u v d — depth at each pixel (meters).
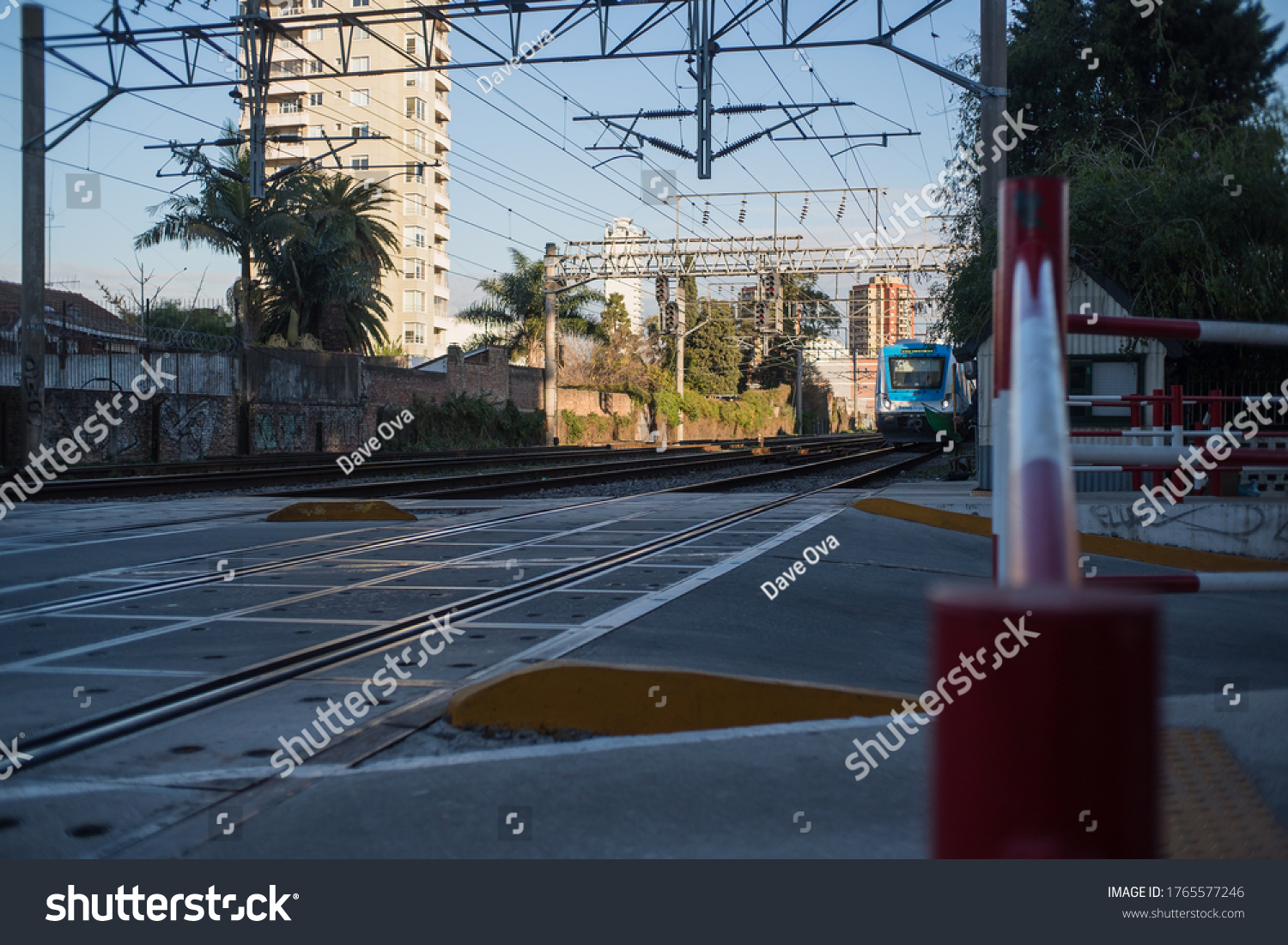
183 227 39.75
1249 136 16.30
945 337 18.81
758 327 46.97
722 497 16.23
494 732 3.72
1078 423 15.39
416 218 78.31
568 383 58.09
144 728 3.85
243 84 18.11
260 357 33.53
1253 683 5.07
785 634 5.70
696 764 3.30
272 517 12.73
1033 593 0.83
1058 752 0.81
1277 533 10.55
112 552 9.48
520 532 10.97
